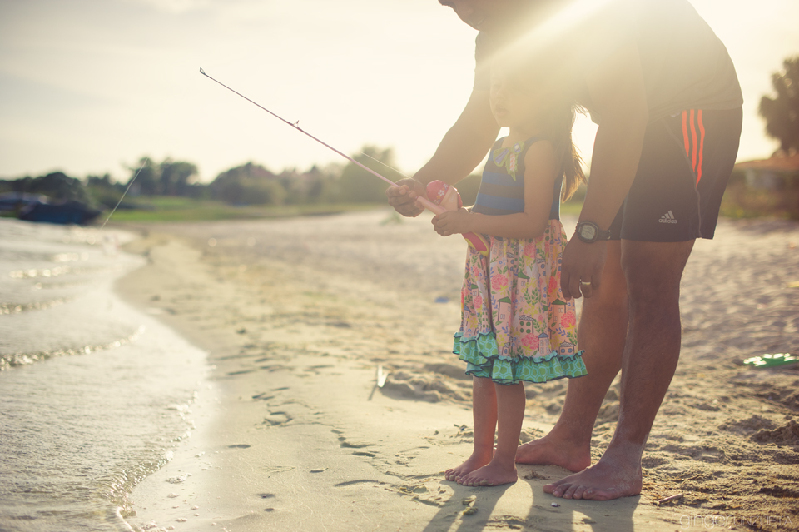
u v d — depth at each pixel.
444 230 2.02
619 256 2.21
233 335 4.89
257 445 2.42
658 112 1.99
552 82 1.95
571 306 2.00
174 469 2.19
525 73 1.94
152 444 2.44
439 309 6.73
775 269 8.65
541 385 3.53
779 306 5.75
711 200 2.07
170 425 2.68
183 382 3.41
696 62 1.97
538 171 1.95
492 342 1.94
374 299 7.47
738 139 2.07
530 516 1.72
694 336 4.84
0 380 3.38
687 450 2.35
